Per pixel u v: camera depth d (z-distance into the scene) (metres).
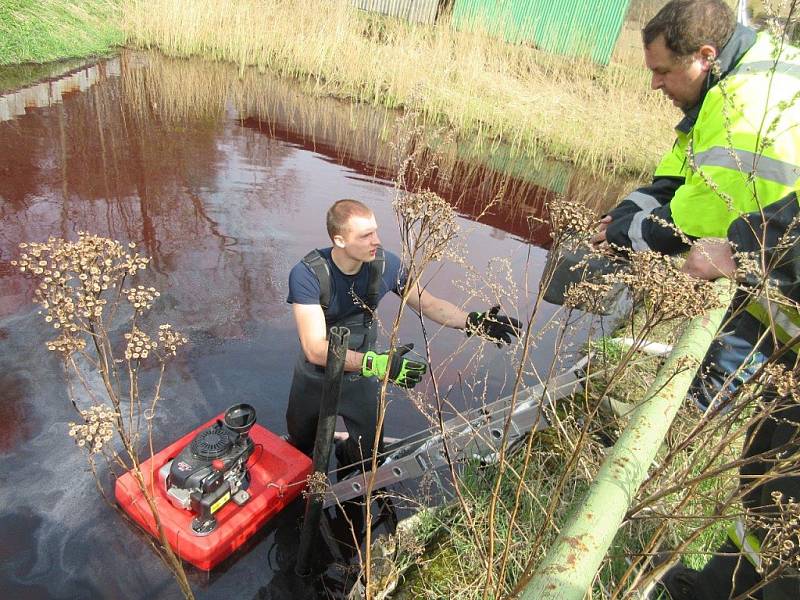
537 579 0.95
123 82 8.82
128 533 2.67
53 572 2.48
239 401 3.47
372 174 6.61
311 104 9.18
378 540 2.65
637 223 2.26
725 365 2.38
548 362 3.76
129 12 10.87
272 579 2.60
